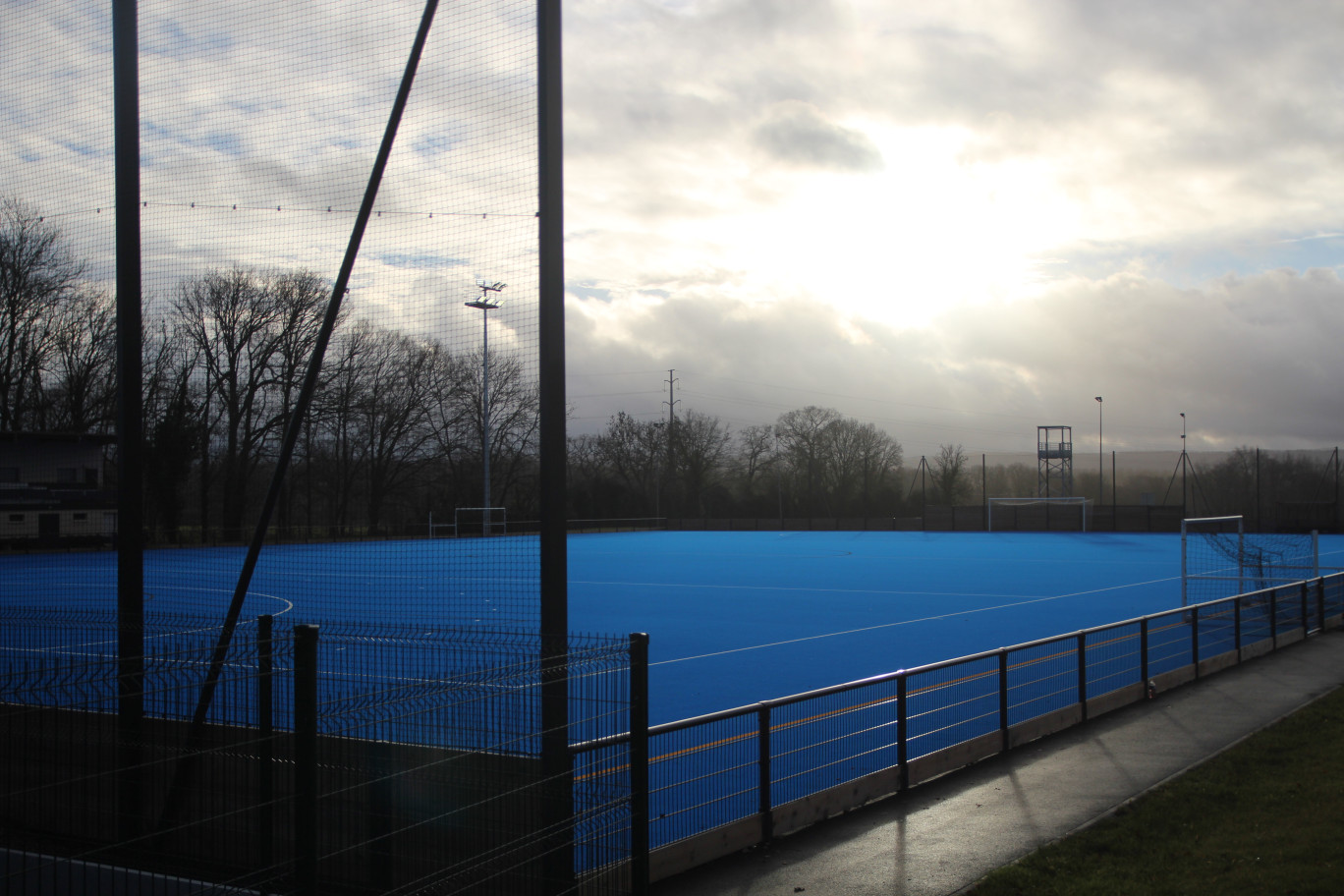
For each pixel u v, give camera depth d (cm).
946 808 822
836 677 1542
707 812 748
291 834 503
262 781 505
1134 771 927
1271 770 880
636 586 3216
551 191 598
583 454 9169
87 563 2945
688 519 8319
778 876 665
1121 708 1227
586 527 7450
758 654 1773
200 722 547
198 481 2475
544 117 600
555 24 603
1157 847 692
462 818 509
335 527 2123
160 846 511
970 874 666
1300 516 6619
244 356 1892
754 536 6838
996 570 3812
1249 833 704
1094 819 770
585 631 2083
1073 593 2909
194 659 581
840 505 9112
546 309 593
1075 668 1162
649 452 9138
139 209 739
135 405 735
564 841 530
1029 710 1080
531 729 532
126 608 729
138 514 730
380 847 504
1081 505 7012
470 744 514
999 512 7206
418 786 506
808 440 9325
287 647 537
